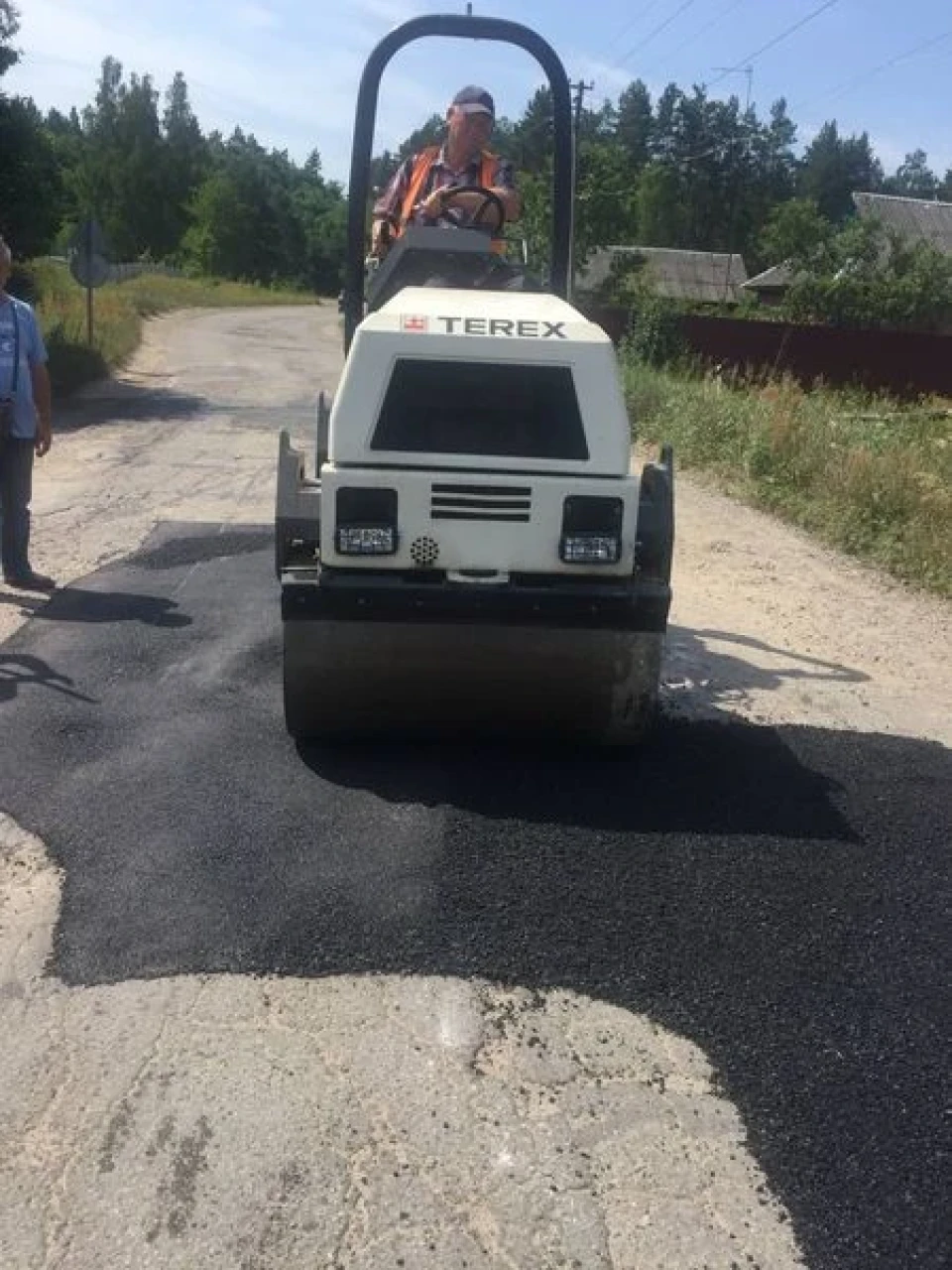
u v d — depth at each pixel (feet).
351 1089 8.89
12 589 21.26
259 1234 7.61
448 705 13.82
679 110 313.32
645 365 67.72
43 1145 8.30
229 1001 9.80
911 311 117.29
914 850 12.78
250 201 281.74
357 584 12.92
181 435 43.11
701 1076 9.20
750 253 314.14
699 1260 7.54
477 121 17.03
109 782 13.50
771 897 11.66
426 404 12.86
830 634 21.48
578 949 10.67
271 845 12.14
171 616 19.80
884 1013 10.03
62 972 10.12
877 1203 8.04
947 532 27.86
